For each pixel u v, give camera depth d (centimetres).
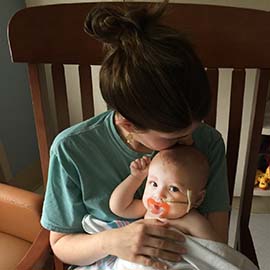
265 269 156
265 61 90
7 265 116
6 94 168
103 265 91
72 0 140
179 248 83
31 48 90
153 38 62
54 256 101
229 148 100
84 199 89
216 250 84
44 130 101
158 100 62
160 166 82
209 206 94
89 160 86
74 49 91
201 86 65
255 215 179
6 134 173
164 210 85
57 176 87
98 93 147
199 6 86
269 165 157
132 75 62
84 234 92
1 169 174
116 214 89
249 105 143
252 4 125
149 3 71
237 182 164
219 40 88
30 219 118
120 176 88
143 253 82
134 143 85
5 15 158
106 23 64
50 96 161
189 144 85
